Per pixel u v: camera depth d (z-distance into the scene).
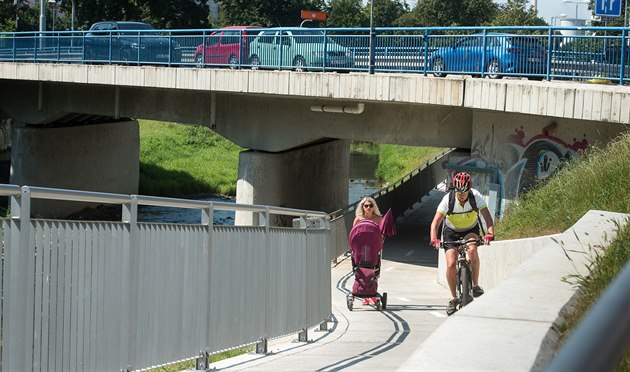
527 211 22.00
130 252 7.91
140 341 8.19
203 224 9.52
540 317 4.94
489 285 20.45
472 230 11.87
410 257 34.03
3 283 6.07
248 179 40.09
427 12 115.81
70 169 53.06
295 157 42.06
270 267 11.76
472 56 28.30
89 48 43.19
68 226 6.88
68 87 48.25
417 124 34.44
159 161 65.25
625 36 23.67
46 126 52.06
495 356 3.98
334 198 46.78
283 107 39.16
